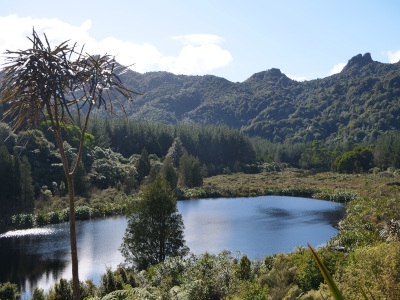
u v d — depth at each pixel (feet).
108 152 310.86
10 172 171.94
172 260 56.85
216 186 281.54
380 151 387.96
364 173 365.20
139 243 78.13
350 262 38.91
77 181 209.05
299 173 388.98
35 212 166.81
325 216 163.32
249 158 441.27
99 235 132.46
